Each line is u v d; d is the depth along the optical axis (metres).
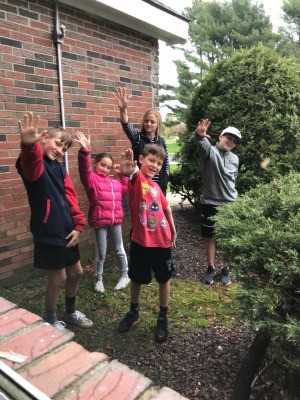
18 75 3.14
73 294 2.67
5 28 3.00
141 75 4.48
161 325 2.57
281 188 2.15
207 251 3.57
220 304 3.12
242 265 1.79
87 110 3.82
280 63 4.56
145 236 2.44
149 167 2.52
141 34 4.41
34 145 1.95
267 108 4.44
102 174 3.37
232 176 3.52
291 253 1.61
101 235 3.30
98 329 2.68
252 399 2.04
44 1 3.26
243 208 2.06
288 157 4.43
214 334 2.65
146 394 1.27
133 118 4.44
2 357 1.36
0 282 3.21
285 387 2.01
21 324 1.60
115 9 3.65
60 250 2.28
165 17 4.30
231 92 4.54
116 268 3.86
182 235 4.96
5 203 3.17
